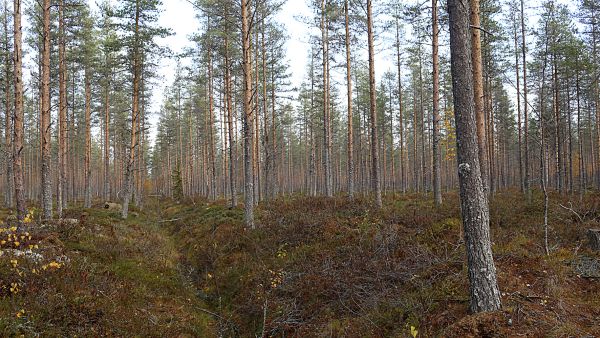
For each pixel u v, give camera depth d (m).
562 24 22.78
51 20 20.73
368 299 7.22
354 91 33.97
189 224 17.95
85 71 26.42
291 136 55.44
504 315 5.23
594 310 5.60
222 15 17.52
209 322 8.20
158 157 58.50
